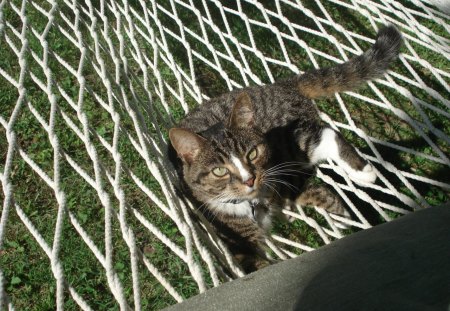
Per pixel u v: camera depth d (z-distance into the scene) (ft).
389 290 0.75
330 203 1.77
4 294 0.86
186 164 1.52
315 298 0.76
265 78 2.45
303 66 2.54
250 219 1.57
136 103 1.60
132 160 2.07
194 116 1.67
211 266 1.05
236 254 1.56
